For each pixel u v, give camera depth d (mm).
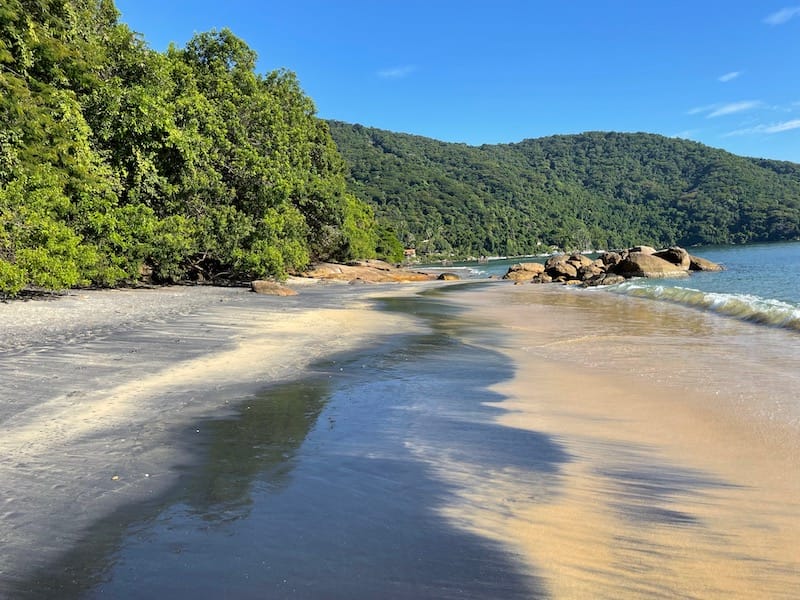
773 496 4254
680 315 17219
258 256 29703
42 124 18766
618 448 5449
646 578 3178
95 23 25031
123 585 2986
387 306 21984
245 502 4090
